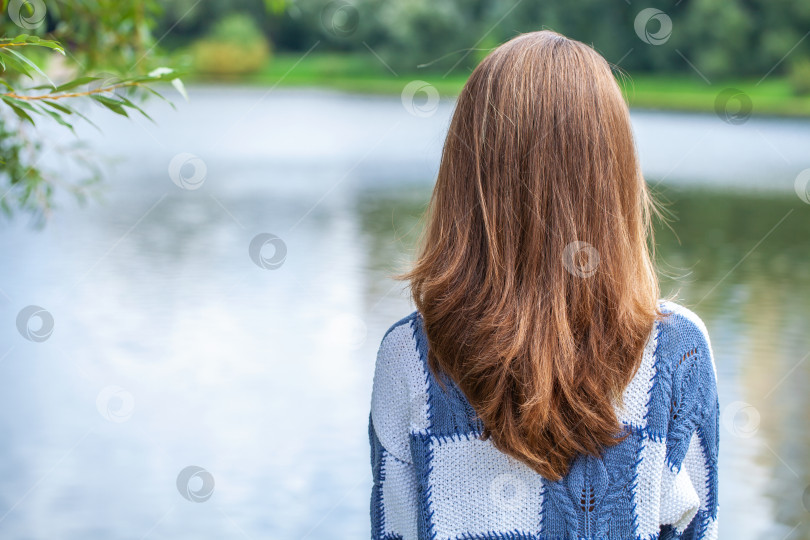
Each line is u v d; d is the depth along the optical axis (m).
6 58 0.95
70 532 2.47
